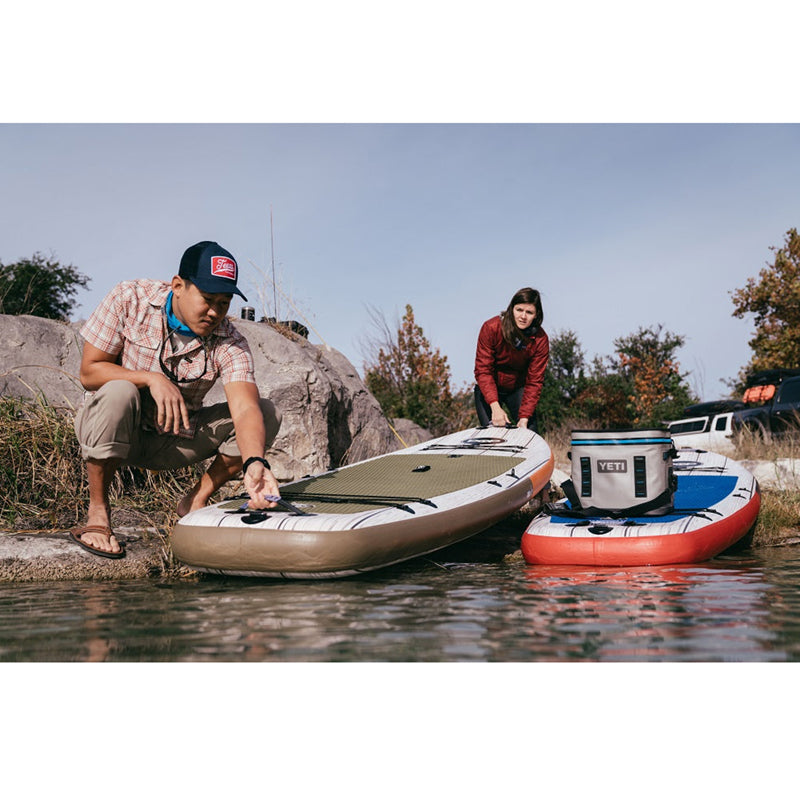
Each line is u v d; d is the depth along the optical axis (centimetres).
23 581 418
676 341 2356
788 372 1368
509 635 275
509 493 514
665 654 248
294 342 770
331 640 270
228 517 422
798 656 244
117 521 509
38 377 637
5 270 1633
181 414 399
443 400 1373
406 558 436
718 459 673
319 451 686
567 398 1836
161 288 415
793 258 2434
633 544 457
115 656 252
